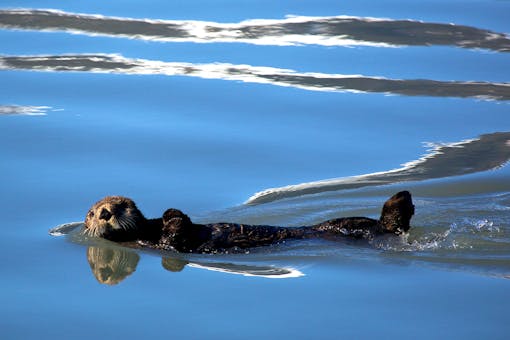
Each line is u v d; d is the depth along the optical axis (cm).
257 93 4797
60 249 3278
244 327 2639
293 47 5419
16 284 2983
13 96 4725
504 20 5850
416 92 4847
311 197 3797
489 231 3419
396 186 3897
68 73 5022
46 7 6106
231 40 5503
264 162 4088
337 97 4778
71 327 2664
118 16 5953
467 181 3934
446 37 5569
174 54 5300
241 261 3156
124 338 2589
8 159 4031
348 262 3112
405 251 3219
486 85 4919
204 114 4553
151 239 3322
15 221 3506
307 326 2638
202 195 3769
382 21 5866
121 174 3922
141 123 4438
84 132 4322
